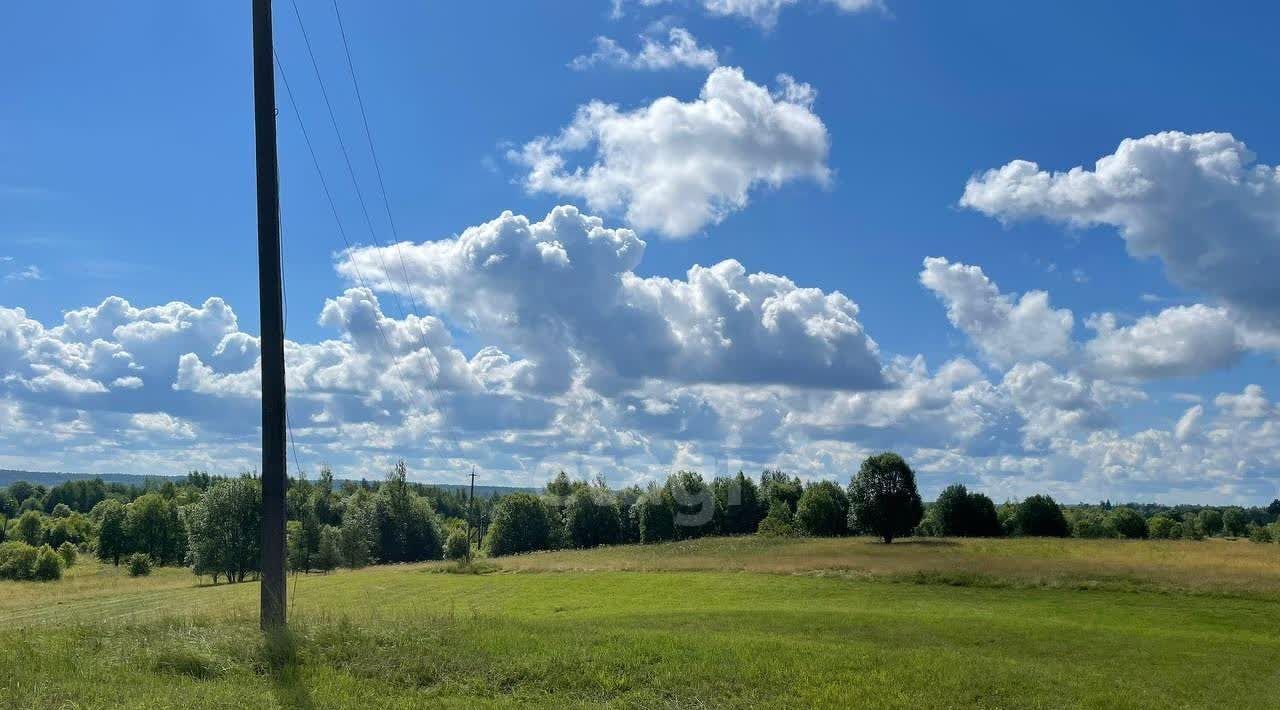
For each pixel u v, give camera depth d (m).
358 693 12.92
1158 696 17.30
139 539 131.12
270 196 17.34
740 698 14.28
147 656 14.23
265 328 17.12
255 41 17.56
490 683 14.35
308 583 56.97
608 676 15.00
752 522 144.38
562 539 137.62
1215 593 42.44
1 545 106.69
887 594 43.72
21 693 11.14
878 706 14.18
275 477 16.88
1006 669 17.77
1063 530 126.31
